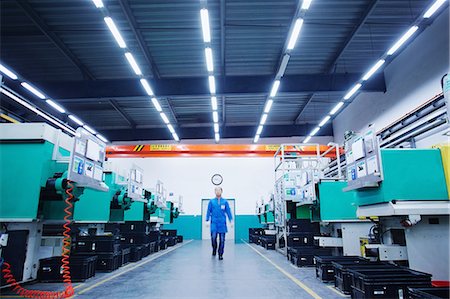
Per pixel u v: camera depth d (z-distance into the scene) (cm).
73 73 665
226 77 660
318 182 451
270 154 1048
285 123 1055
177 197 1189
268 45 566
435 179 246
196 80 661
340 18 495
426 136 539
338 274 280
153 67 632
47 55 591
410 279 217
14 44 551
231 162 1221
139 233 566
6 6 446
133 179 445
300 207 581
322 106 910
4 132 272
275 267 429
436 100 502
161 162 1220
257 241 945
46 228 350
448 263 241
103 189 321
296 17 407
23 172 264
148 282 322
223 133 1048
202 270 406
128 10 452
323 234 503
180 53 586
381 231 296
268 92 653
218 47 568
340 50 590
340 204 433
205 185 1202
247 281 326
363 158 267
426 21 523
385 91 695
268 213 898
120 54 591
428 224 251
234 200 1189
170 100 837
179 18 479
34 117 725
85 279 326
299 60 630
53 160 283
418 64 574
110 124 1027
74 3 444
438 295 187
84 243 405
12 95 477
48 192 275
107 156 1047
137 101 841
